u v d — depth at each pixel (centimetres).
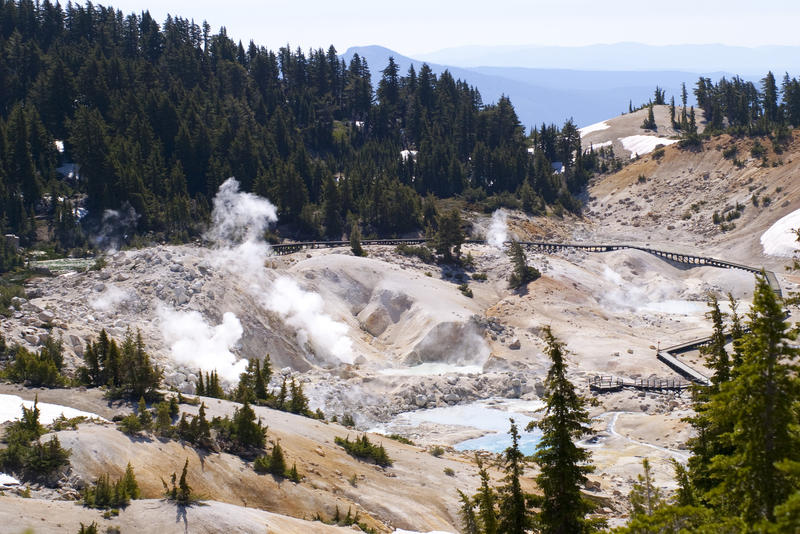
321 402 8250
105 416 5250
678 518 3331
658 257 15488
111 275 10062
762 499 2828
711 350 4272
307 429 6175
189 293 9694
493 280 13338
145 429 5000
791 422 2828
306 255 13538
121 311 9131
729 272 14400
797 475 2466
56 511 3850
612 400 8662
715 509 3369
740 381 2972
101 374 5988
